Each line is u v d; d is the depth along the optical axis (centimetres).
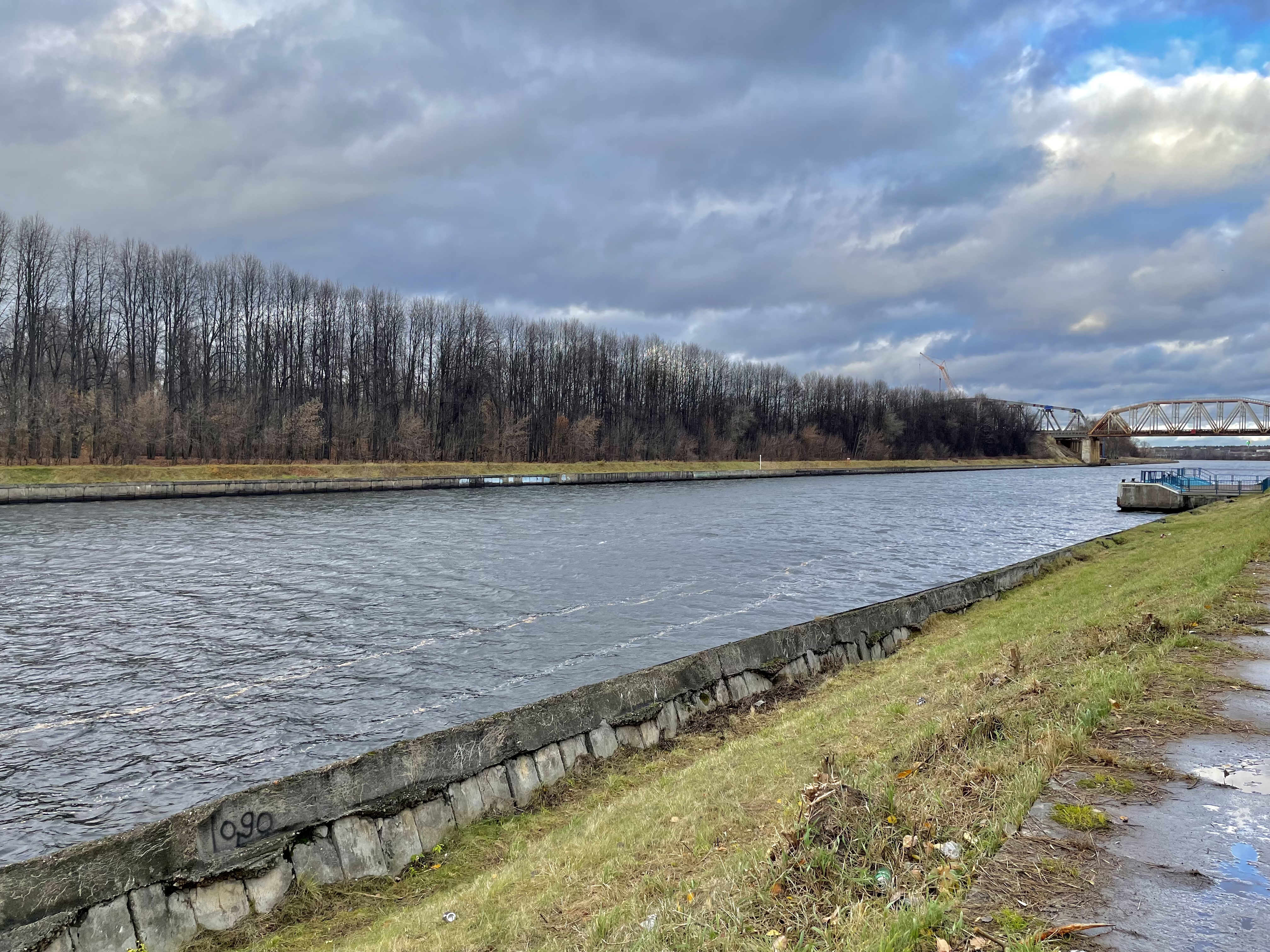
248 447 9275
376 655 2434
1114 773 761
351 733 1856
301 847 1026
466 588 3425
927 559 4462
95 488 6881
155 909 898
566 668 2336
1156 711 928
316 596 3234
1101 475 17675
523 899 894
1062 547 5062
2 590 3250
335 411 10331
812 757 1230
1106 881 562
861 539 5291
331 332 11044
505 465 11025
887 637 2339
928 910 526
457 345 12069
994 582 3011
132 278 9662
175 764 1680
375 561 4103
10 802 1504
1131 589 2186
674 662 1719
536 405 12794
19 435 7575
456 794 1212
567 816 1256
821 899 614
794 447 16212
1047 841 627
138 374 9688
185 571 3731
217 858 956
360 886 1045
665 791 1241
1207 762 780
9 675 2209
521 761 1324
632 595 3325
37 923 823
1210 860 589
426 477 9800
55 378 8462
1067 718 926
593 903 820
